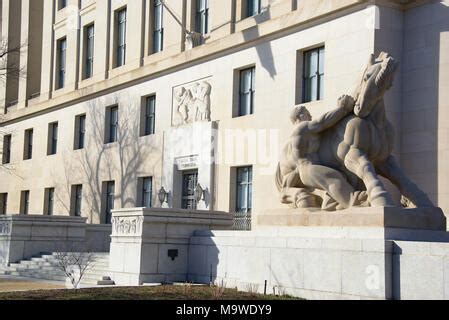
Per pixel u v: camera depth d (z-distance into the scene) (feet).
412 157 79.51
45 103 151.02
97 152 131.23
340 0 82.84
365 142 52.80
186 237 64.95
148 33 120.88
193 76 107.45
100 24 135.33
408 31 81.82
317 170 53.78
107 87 128.47
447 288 41.29
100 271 72.59
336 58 83.61
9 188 166.09
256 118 94.73
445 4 78.28
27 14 164.14
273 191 89.97
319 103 85.10
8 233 93.56
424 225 50.21
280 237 53.93
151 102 119.24
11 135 167.73
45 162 150.71
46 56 154.92
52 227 96.32
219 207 98.84
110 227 102.78
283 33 91.81
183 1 111.96
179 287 57.21
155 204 112.27
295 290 51.42
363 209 49.80
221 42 101.04
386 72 52.08
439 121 77.10
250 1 100.53
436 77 78.07
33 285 67.77
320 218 52.85
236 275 57.82
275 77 92.38
